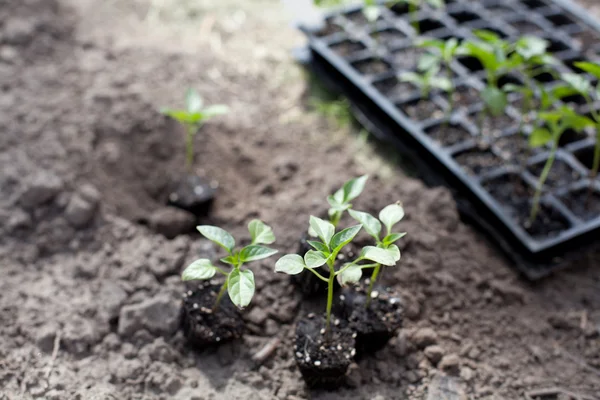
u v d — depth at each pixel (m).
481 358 0.90
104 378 0.87
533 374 0.90
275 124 1.10
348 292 0.89
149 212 1.01
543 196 1.01
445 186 1.03
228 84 1.13
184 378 0.88
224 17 1.23
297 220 0.96
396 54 1.15
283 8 1.26
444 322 0.92
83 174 1.00
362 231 0.93
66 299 0.91
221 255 0.94
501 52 0.98
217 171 1.04
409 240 0.95
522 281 0.97
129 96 1.06
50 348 0.88
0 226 0.95
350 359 0.86
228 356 0.89
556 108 1.07
